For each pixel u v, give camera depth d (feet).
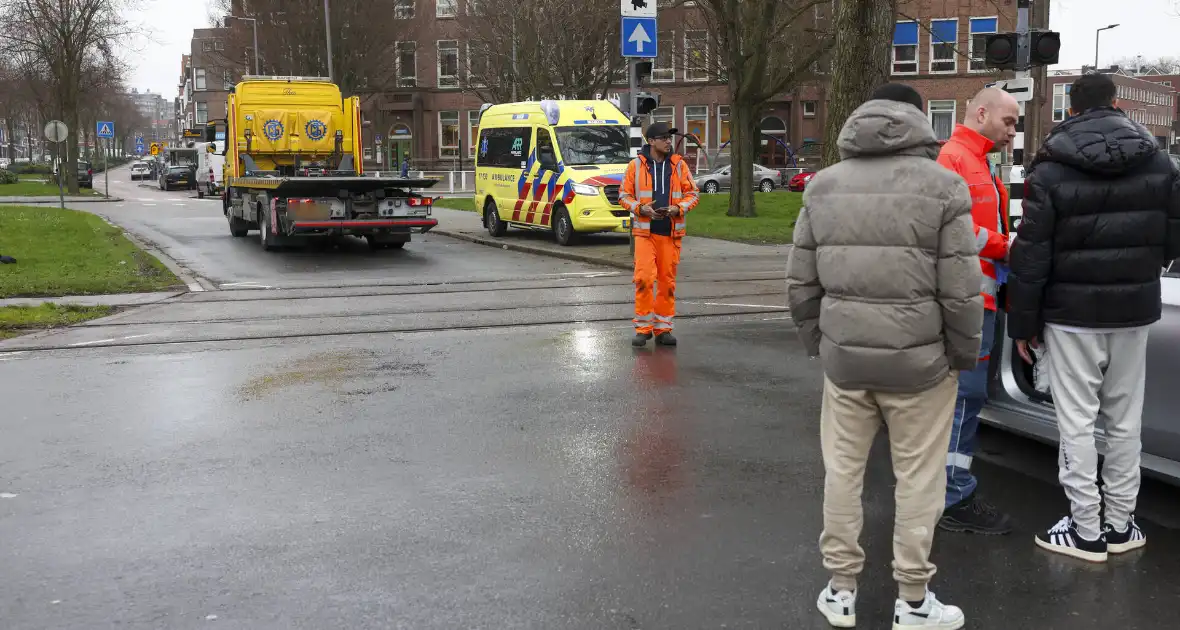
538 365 27.40
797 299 12.12
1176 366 15.15
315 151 70.28
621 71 114.52
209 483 17.57
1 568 13.93
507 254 61.62
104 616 12.42
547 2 111.55
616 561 14.05
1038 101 73.77
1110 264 13.50
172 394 24.36
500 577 13.52
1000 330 17.61
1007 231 15.11
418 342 31.07
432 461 18.74
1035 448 19.47
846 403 11.92
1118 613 12.39
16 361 28.55
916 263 11.14
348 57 164.76
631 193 29.22
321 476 17.90
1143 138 13.26
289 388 24.89
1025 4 39.14
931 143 11.34
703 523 15.48
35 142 388.37
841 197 11.46
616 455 19.04
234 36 172.45
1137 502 16.33
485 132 74.95
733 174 90.17
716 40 96.43
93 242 62.69
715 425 21.15
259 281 47.42
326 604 12.73
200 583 13.39
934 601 11.95
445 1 199.41
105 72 165.27
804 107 186.70
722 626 12.06
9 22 154.40
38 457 19.21
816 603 12.69
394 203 59.77
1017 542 14.71
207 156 147.02
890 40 60.75
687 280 46.57
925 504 11.74
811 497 16.66
